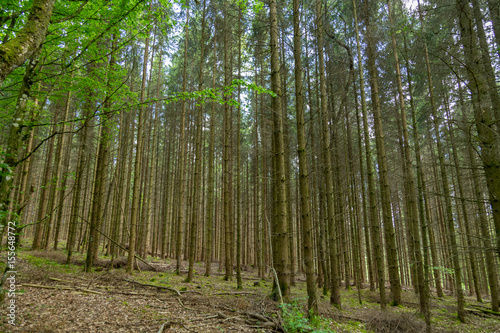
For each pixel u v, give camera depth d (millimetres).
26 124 3229
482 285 18469
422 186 8992
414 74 9234
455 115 7938
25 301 5617
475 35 4387
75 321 4977
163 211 23359
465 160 8680
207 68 14984
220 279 13180
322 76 9250
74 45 5160
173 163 22266
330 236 9133
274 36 7988
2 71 2338
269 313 6527
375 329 6996
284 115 12375
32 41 2695
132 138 18719
